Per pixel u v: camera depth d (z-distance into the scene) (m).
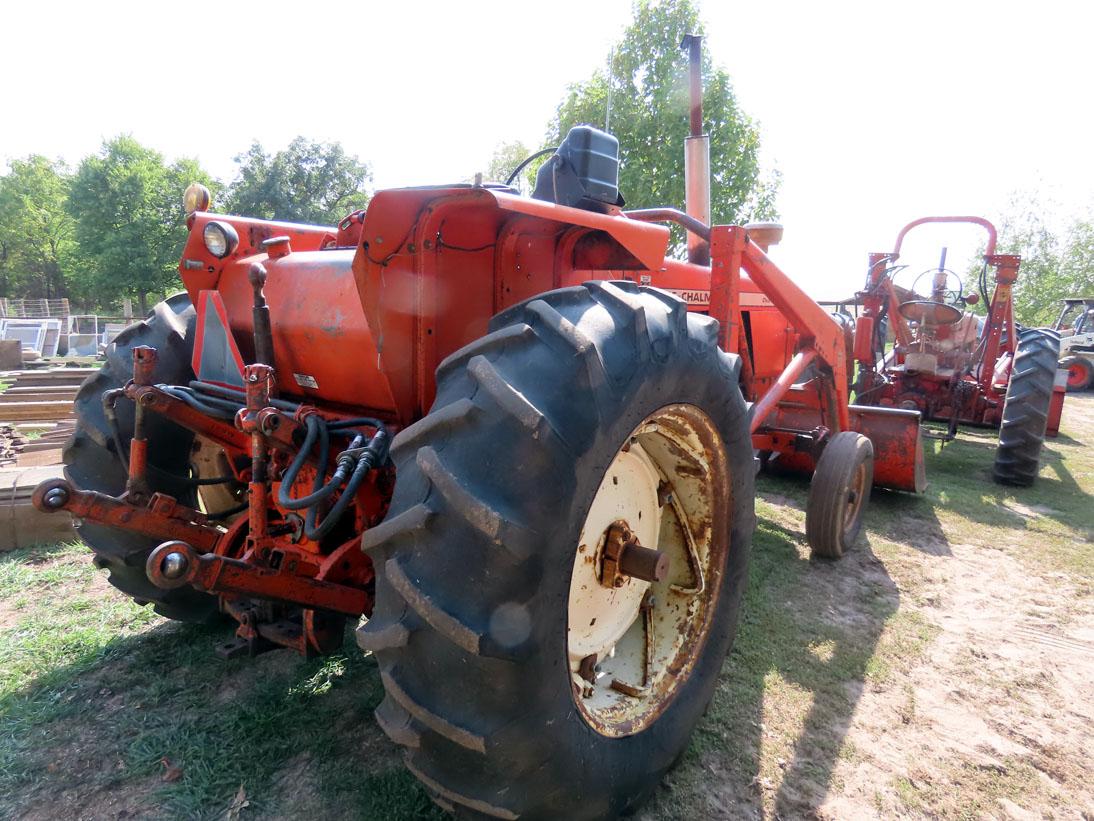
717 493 2.10
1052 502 4.99
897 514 4.62
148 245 35.84
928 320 6.66
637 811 1.89
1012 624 3.10
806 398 5.07
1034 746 2.27
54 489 1.78
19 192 53.28
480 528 1.27
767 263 3.20
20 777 1.94
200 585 1.63
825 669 2.67
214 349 2.30
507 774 1.38
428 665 1.34
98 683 2.40
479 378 1.39
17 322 19.31
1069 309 16.81
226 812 1.84
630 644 2.11
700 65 3.94
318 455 1.97
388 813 1.83
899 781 2.07
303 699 2.32
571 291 1.61
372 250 1.68
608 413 1.45
